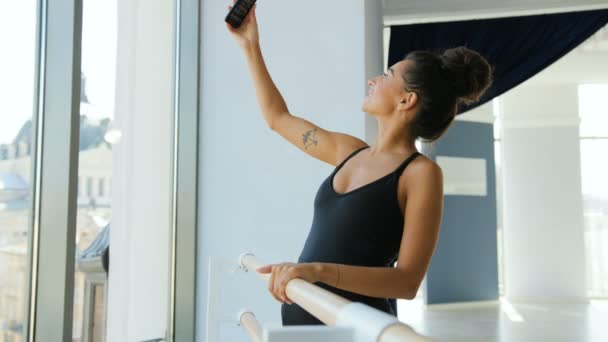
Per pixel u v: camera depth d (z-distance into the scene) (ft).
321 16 8.75
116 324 7.11
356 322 1.49
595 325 20.77
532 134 28.73
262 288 8.45
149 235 7.88
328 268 2.96
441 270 26.48
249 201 8.66
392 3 15.56
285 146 8.68
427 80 3.76
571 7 15.19
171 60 8.58
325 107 8.64
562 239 28.35
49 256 5.78
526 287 28.48
